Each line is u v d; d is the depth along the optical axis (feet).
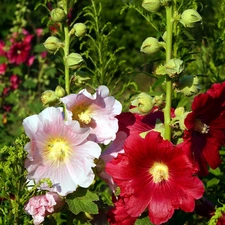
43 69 6.47
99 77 3.13
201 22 1.99
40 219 1.99
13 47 6.38
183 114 2.01
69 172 2.05
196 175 2.17
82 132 2.01
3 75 6.34
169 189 2.01
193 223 3.03
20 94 6.36
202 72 3.39
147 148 2.00
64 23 2.20
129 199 2.03
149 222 2.07
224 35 3.29
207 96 1.98
